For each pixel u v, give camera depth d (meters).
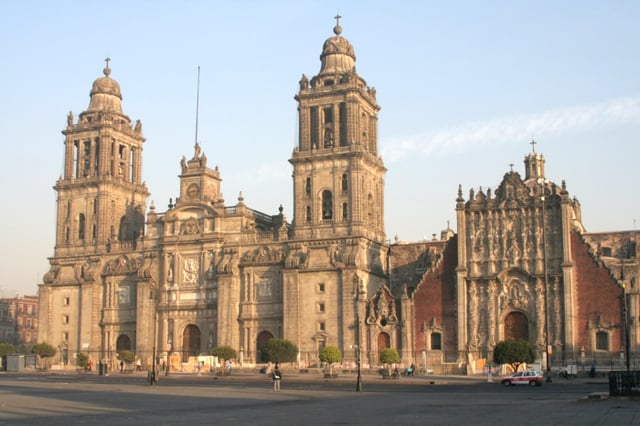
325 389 84.62
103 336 152.38
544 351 116.88
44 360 154.75
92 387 87.38
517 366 104.75
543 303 119.25
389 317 128.00
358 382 80.06
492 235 123.75
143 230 164.00
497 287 122.31
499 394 72.44
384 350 111.81
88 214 159.25
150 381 95.25
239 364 137.00
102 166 159.50
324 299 132.88
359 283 131.00
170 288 146.62
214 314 142.62
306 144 139.88
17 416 50.50
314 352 131.88
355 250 132.62
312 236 136.62
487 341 121.19
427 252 142.62
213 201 148.12
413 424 43.59
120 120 165.75
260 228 150.25
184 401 65.19
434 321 124.62
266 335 138.00
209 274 143.88
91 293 153.88
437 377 111.06
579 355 116.06
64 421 47.16
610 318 115.69
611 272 116.69
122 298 152.12
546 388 83.06
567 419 44.56
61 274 158.50
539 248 121.06
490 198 124.69
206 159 150.00
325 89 139.88
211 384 96.88
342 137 139.62
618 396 56.97
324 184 137.88
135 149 168.88
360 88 140.00
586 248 118.62
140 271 148.12
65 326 156.00
